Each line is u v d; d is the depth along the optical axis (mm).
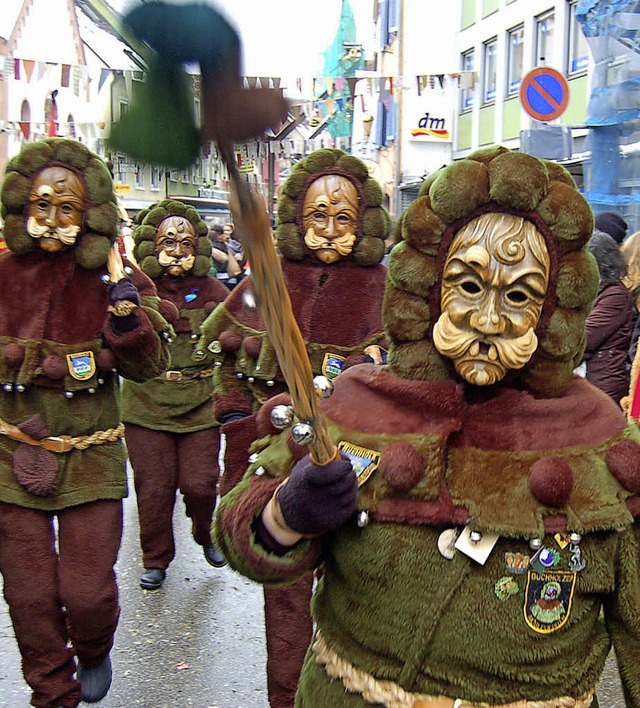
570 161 9680
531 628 1623
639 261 4645
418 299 1736
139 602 4469
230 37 937
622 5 8633
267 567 1629
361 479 1665
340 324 3459
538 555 1616
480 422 1693
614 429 1706
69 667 3082
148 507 4652
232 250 9688
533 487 1616
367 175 3582
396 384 1727
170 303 4914
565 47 15281
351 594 1711
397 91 8172
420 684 1649
